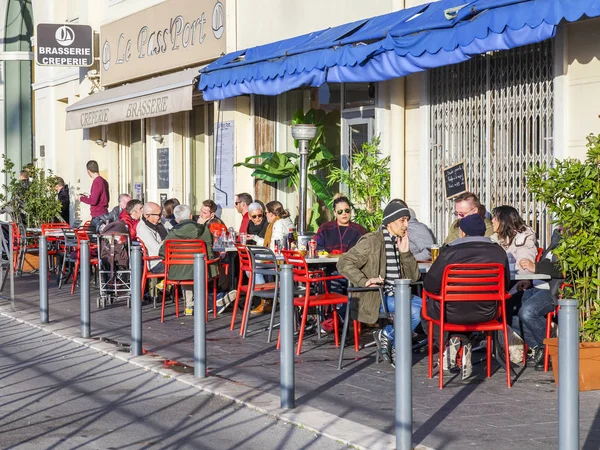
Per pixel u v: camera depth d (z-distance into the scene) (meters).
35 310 13.53
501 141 11.56
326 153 15.11
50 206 20.47
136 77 20.72
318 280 9.95
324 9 14.78
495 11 9.83
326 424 6.91
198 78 16.27
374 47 11.76
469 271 8.12
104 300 13.80
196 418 7.32
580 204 8.15
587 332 8.16
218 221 14.74
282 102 16.86
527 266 9.32
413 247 11.11
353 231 11.77
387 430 6.82
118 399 8.00
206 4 17.81
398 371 6.20
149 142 22.03
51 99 26.03
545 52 10.93
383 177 13.62
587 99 10.38
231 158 17.20
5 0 28.69
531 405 7.54
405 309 6.18
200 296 8.63
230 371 9.01
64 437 6.86
